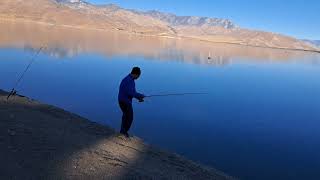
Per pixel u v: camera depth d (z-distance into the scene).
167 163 10.70
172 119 21.02
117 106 23.02
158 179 8.91
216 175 11.42
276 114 25.53
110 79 34.38
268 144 17.98
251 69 65.25
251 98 31.94
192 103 26.19
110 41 104.12
